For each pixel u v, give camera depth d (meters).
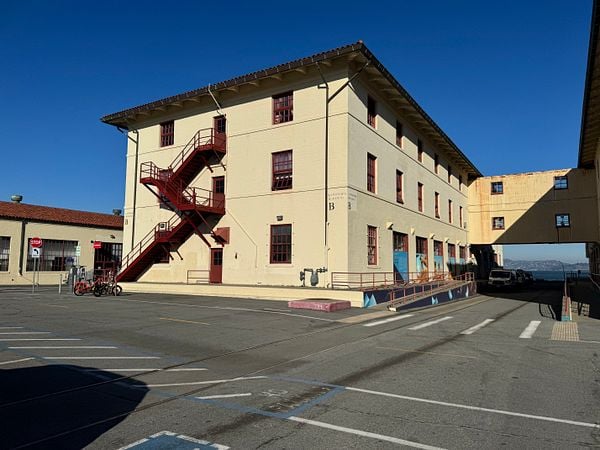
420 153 30.73
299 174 21.66
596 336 11.48
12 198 38.19
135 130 28.66
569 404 5.90
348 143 20.48
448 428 5.02
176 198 24.59
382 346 10.09
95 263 39.22
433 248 31.77
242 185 23.55
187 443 4.58
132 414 5.45
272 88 23.08
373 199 22.69
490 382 7.00
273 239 22.27
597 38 15.34
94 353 8.83
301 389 6.60
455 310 18.88
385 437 4.76
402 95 24.58
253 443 4.59
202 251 24.62
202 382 6.98
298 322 13.52
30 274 34.44
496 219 41.88
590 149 31.69
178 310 15.94
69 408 5.62
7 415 5.34
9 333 10.84
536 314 16.92
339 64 20.94
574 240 38.41
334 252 20.25
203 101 25.50
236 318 14.06
